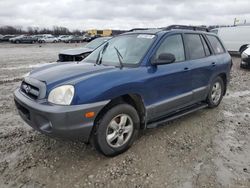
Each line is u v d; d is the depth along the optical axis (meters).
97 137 3.17
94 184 2.85
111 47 4.33
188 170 3.12
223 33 18.38
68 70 3.48
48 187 2.79
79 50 9.83
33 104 3.04
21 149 3.60
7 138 3.95
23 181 2.88
